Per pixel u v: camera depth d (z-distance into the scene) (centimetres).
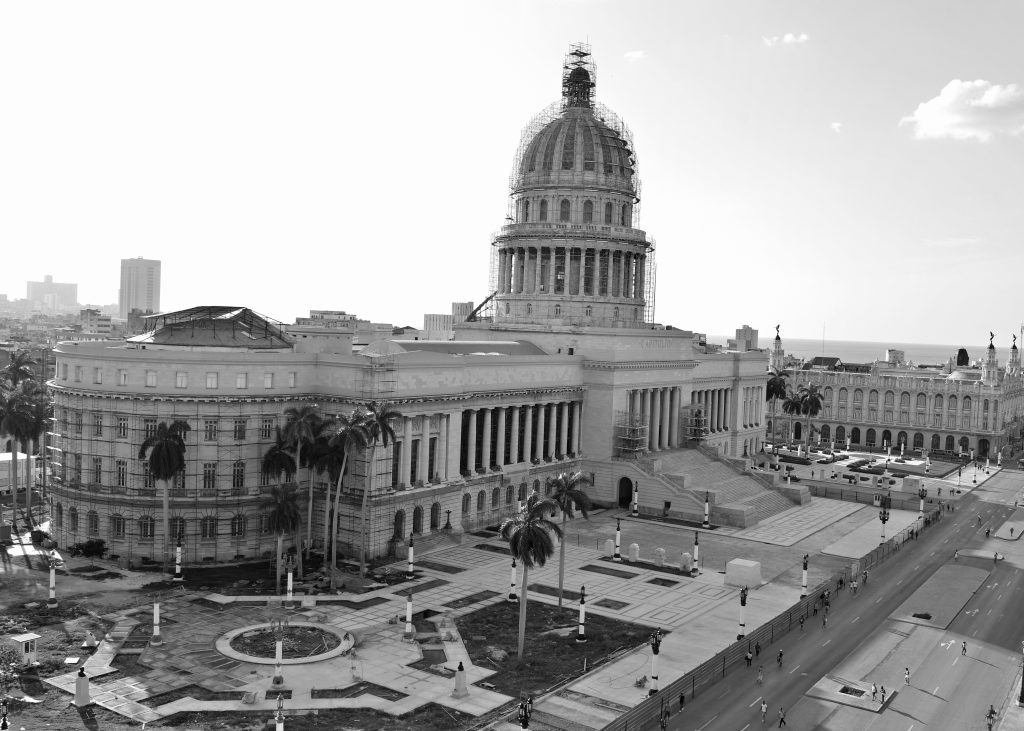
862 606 9831
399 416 10362
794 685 7550
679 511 14012
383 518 11056
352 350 13288
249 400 10675
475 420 12744
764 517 14312
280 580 9794
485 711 6812
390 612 9000
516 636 8450
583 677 7512
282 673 7369
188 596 9275
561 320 16912
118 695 6869
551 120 18412
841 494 16512
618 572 10788
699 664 7900
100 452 10662
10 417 11588
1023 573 11438
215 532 10569
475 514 12750
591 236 17162
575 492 9206
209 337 11888
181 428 10206
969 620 9444
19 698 6769
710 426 18875
